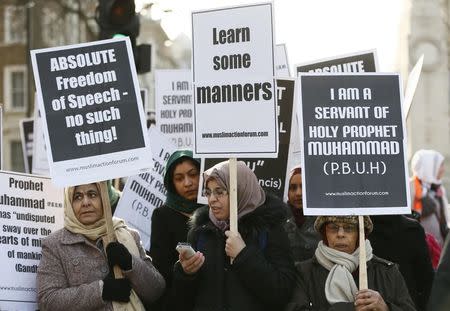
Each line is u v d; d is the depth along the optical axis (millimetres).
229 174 16016
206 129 16531
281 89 18859
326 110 16156
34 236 17422
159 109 24125
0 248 17141
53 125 16500
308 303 15695
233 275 15891
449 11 111562
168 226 18125
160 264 17938
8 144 95750
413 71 18484
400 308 15438
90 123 16484
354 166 16047
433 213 24297
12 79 94125
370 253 15898
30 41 83812
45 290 16109
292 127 18750
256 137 16422
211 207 16125
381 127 16172
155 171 21141
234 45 16562
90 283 16031
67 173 16375
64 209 16734
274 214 16141
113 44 16656
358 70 19719
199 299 15945
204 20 16656
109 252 15914
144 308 16297
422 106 112188
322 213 15906
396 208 15984
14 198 17328
